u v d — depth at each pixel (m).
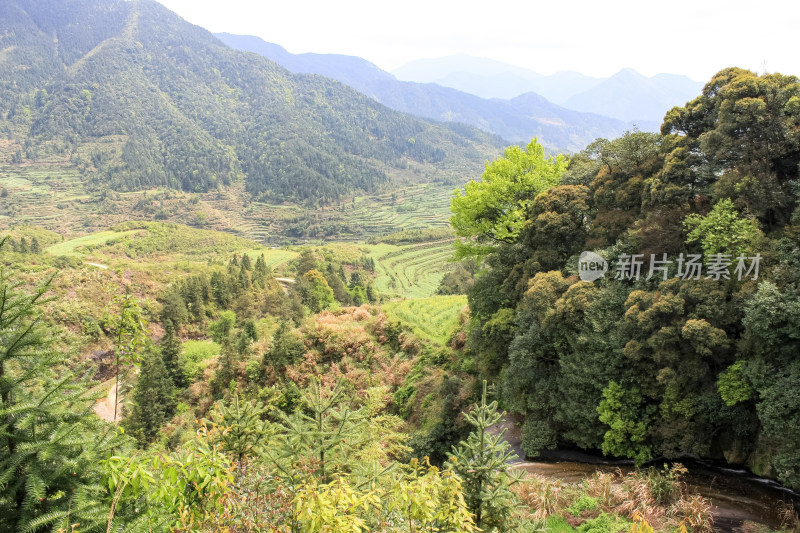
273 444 8.20
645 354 16.22
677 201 17.75
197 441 7.29
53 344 5.11
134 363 8.76
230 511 5.78
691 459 16.53
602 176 21.27
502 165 26.11
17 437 4.61
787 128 16.05
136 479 4.57
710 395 15.45
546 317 18.55
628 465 17.33
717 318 15.08
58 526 4.37
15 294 4.80
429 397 25.34
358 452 8.95
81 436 4.87
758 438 15.16
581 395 17.78
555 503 13.15
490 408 8.66
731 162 17.16
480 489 7.98
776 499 13.64
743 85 16.59
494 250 26.78
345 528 4.70
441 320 34.38
